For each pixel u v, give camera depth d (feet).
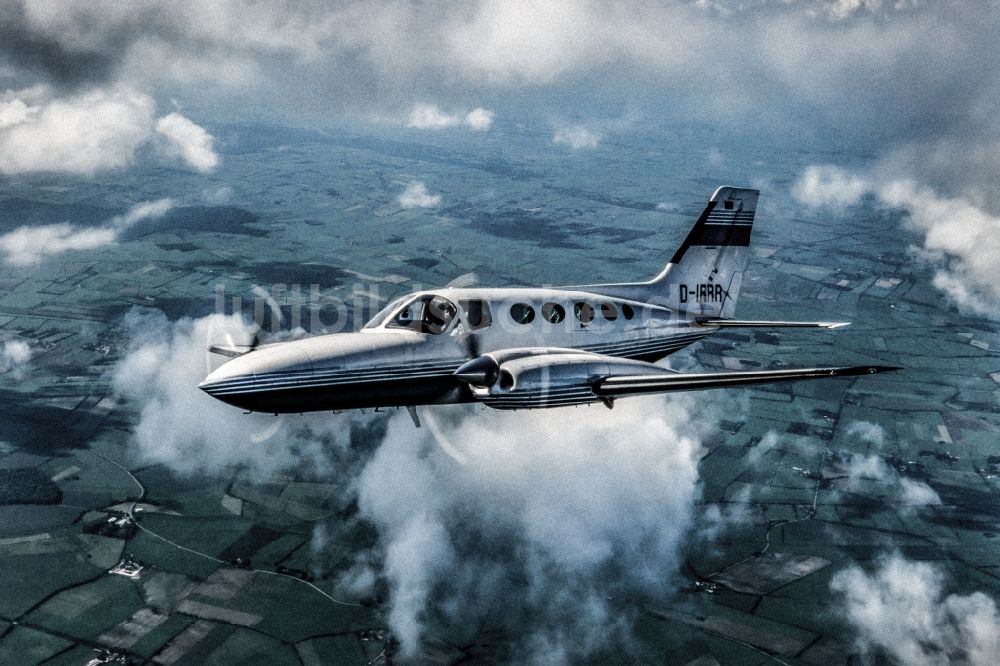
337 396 61.98
